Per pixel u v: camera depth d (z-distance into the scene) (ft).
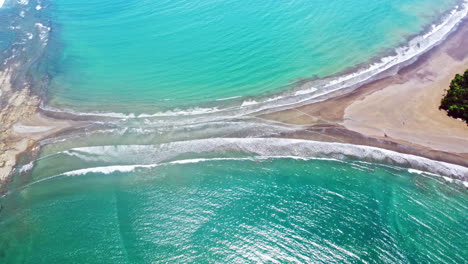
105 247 88.17
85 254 86.94
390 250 85.76
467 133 112.16
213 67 150.51
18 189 102.78
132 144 115.85
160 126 122.83
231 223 92.94
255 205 96.94
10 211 97.25
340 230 90.33
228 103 131.64
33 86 144.66
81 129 122.62
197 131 119.75
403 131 114.42
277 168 106.22
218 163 108.47
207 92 137.80
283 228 91.45
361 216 92.99
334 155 108.68
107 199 99.25
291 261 85.10
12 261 86.28
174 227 92.32
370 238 88.38
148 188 101.91
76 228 92.43
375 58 150.82
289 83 139.54
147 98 136.46
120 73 150.61
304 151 110.52
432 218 91.45
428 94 128.26
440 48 155.02
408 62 146.92
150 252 87.04
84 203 98.32
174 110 129.90
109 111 130.82
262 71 146.82
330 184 101.19
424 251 85.20
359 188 99.66
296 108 126.62
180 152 112.47
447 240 86.89
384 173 102.94
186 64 153.38
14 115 129.59
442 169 102.22
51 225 93.35
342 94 131.54
